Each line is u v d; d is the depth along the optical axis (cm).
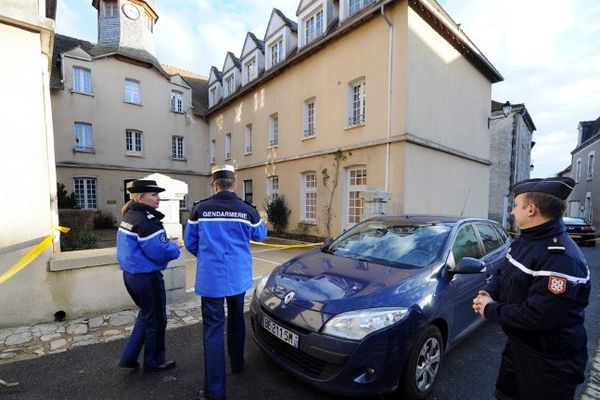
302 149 1248
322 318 239
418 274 281
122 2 1794
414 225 374
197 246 260
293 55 1317
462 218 396
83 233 660
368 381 227
